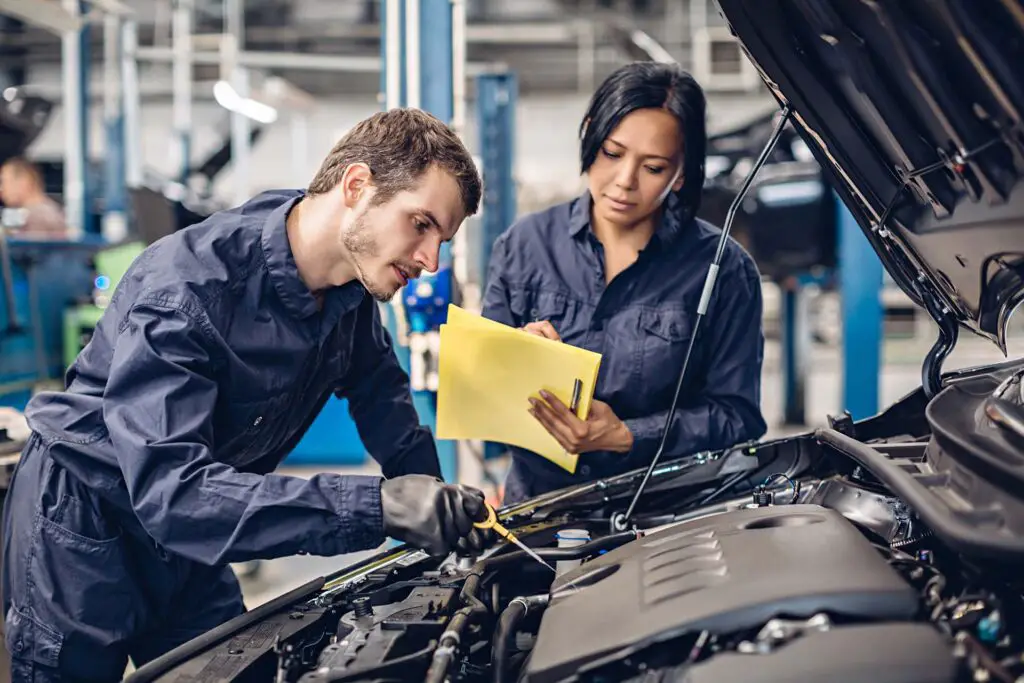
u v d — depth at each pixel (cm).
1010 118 82
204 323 98
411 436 131
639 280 142
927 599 75
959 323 116
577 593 85
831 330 876
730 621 70
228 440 112
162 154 1130
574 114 1090
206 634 91
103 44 984
